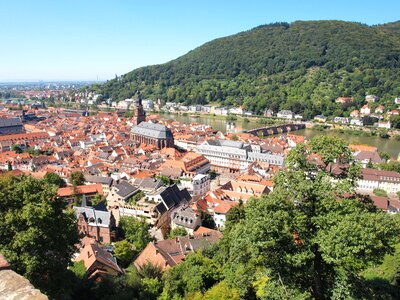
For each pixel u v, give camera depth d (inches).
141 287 2583.7
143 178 6697.8
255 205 1813.5
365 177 7780.5
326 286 1763.0
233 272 2391.7
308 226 1818.4
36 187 2322.8
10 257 1990.7
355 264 1921.8
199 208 5349.4
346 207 1739.7
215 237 4352.9
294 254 1699.1
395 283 2233.0
